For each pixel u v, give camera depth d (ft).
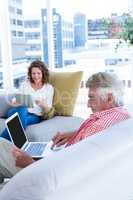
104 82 5.52
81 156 2.96
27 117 11.08
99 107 5.57
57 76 12.73
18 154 5.74
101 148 3.17
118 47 15.47
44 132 10.45
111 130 3.67
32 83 12.26
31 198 2.63
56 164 2.80
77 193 2.76
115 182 3.17
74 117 11.98
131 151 3.37
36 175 2.70
